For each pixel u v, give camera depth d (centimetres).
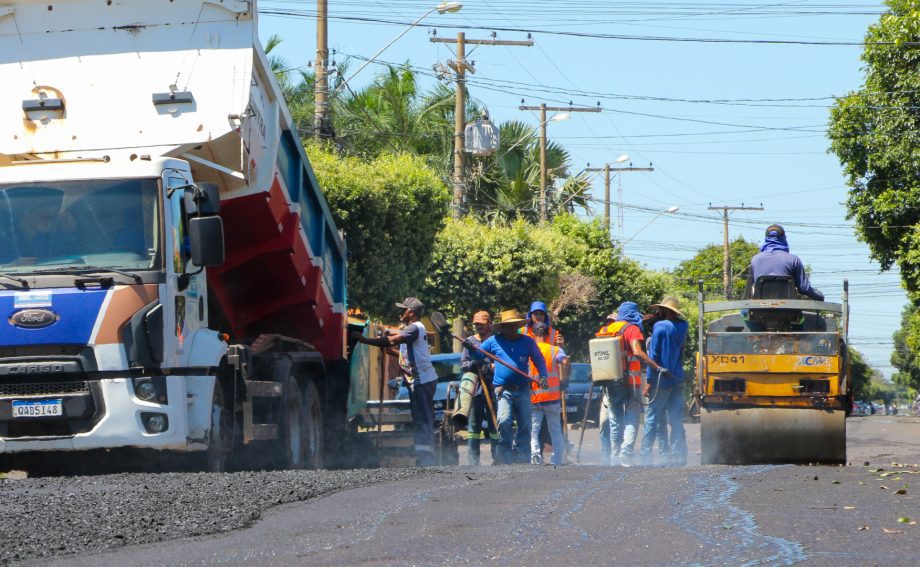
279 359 4053
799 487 2645
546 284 11419
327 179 7869
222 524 2144
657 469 3316
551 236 13550
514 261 11219
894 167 10519
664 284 17138
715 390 4091
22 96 3697
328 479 2909
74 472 3597
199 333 3512
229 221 3981
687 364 16562
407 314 4566
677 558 1703
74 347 3234
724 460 4103
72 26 3744
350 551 1827
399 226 8362
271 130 3956
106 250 3316
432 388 4531
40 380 3225
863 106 10444
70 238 3328
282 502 2470
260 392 3800
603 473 3150
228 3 3706
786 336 4041
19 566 1788
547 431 4703
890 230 10581
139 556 1848
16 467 3556
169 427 3259
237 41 3719
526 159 15500
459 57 10994
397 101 13362
